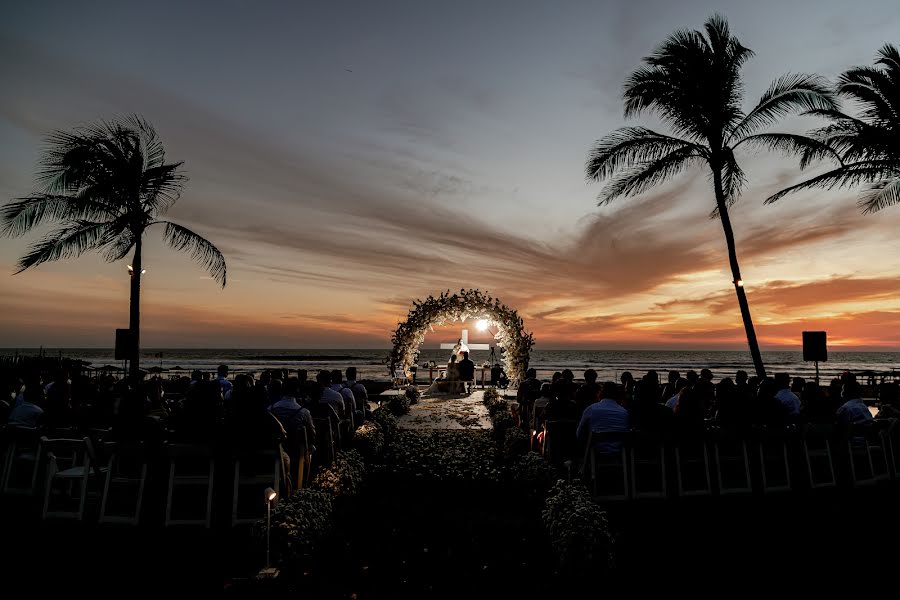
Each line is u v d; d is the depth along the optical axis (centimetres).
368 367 6475
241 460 610
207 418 618
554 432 777
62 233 1365
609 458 707
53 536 569
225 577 479
